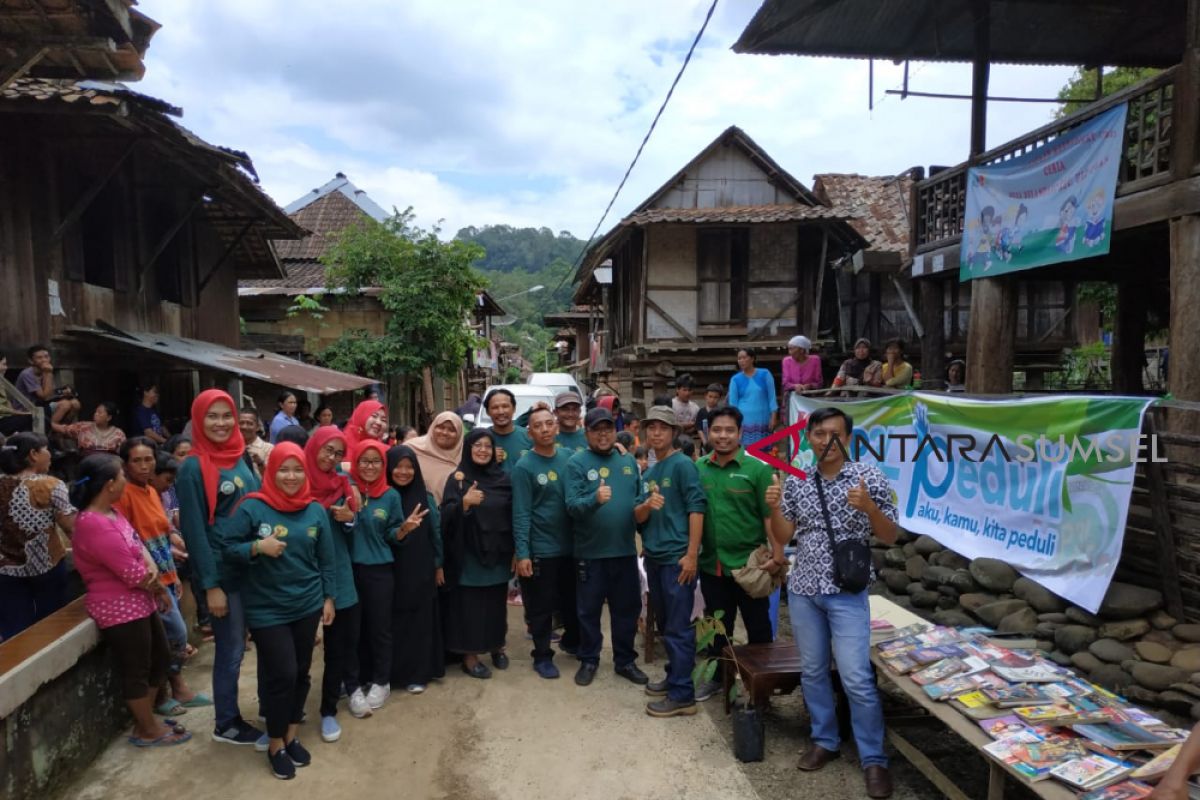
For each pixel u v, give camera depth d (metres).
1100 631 4.21
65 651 3.47
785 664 3.98
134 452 4.30
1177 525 4.10
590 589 4.73
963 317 14.85
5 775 3.05
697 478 4.42
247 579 3.66
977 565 5.03
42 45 4.64
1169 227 5.51
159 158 8.64
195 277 10.98
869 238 14.64
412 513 4.58
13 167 7.02
